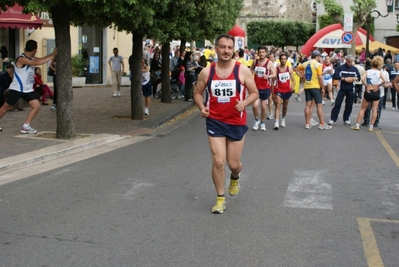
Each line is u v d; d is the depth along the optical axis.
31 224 6.42
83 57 27.88
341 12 32.97
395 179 8.93
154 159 10.35
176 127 15.30
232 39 6.57
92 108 18.14
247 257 5.41
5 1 11.18
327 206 7.24
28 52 12.16
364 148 11.88
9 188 8.11
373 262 5.32
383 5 42.97
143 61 16.81
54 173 9.10
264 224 6.44
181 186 8.24
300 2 68.12
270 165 9.83
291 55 38.03
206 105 6.84
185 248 5.64
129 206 7.16
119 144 12.12
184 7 15.41
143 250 5.58
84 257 5.39
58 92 11.91
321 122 14.81
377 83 14.48
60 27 11.72
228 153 6.89
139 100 15.71
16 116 15.50
